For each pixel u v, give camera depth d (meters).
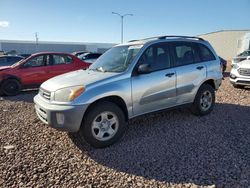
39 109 4.36
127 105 4.43
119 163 3.73
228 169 3.47
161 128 5.07
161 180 3.27
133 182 3.24
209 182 3.19
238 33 37.59
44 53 9.83
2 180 3.29
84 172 3.49
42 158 3.89
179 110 6.23
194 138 4.56
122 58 4.89
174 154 3.96
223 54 39.88
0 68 9.60
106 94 4.13
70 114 3.91
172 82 4.99
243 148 4.11
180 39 5.42
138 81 4.51
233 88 9.85
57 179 3.31
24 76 9.38
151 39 5.11
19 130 5.12
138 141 4.48
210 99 5.87
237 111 6.25
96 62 5.41
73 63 10.23
